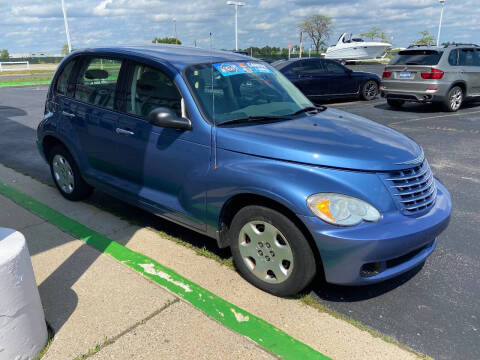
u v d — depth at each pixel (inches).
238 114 131.4
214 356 95.7
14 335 86.3
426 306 118.1
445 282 130.0
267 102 142.9
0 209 176.9
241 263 124.5
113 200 192.1
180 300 114.9
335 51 1494.8
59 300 114.0
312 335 104.4
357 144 115.8
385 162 109.7
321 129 126.2
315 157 107.9
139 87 145.3
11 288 83.4
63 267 130.6
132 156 147.4
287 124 129.7
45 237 151.3
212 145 122.7
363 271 108.0
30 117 428.8
